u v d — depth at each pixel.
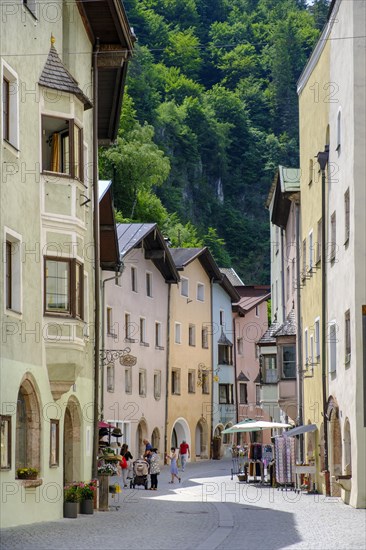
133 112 120.50
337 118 41.31
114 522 30.17
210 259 93.50
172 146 157.62
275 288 74.00
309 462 46.84
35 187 30.83
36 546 22.73
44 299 31.38
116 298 72.69
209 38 179.38
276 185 59.88
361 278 36.94
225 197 167.75
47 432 31.28
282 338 58.53
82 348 32.50
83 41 36.94
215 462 86.75
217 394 96.44
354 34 37.50
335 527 28.62
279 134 175.00
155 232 78.25
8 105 29.08
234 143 171.50
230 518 31.86
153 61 167.00
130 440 75.31
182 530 27.59
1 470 27.16
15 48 29.19
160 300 83.25
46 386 31.31
